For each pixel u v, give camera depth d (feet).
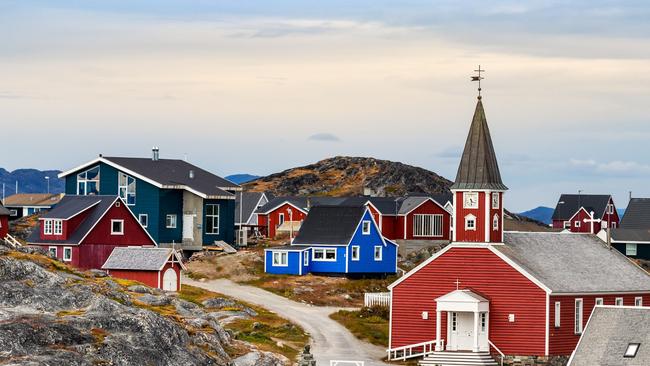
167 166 594.24
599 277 405.59
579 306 391.86
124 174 576.61
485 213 391.86
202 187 583.58
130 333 304.50
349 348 395.55
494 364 381.81
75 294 330.75
